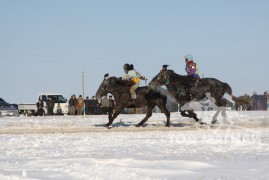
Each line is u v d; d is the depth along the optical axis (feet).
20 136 49.21
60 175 19.20
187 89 62.95
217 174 19.16
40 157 27.53
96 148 33.30
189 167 21.26
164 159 24.57
